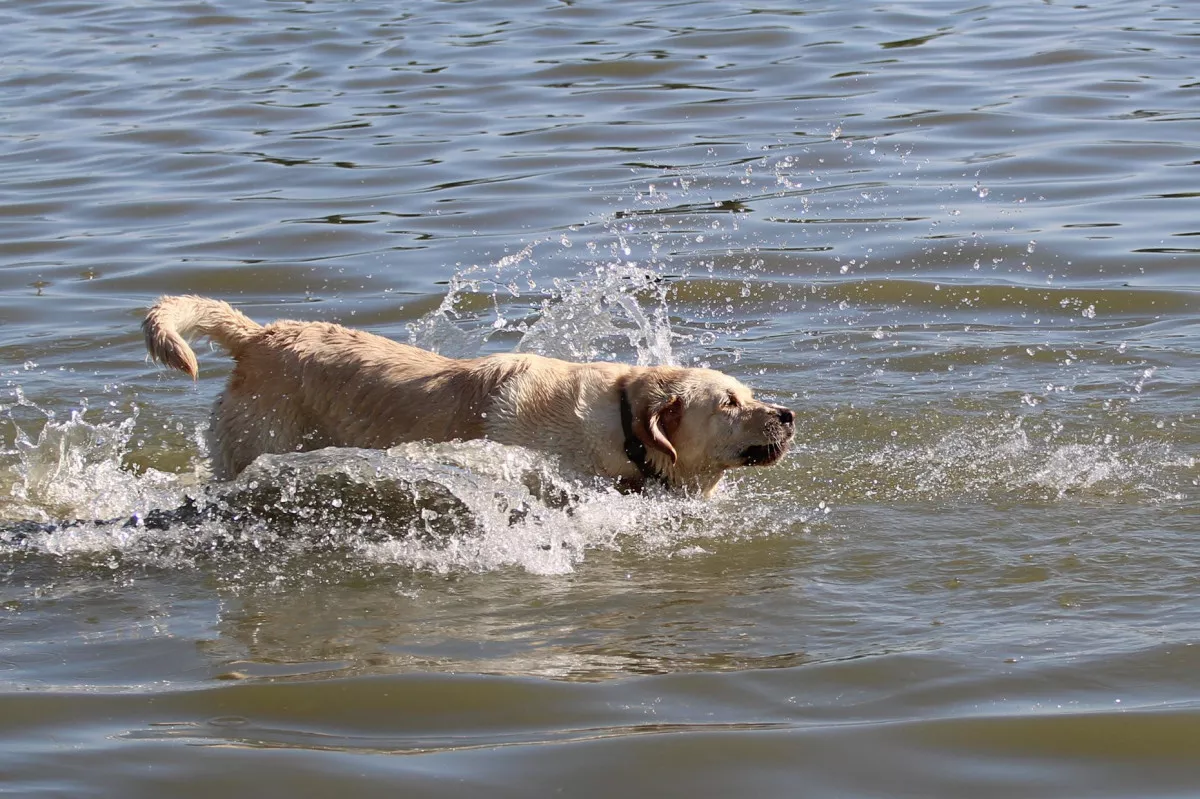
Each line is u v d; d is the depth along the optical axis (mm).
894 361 12750
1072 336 13172
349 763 5953
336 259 15656
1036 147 18453
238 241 16219
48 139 20297
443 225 16609
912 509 9398
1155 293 14062
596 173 18156
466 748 6086
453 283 12992
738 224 16359
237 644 7320
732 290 14641
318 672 6891
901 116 19984
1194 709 6246
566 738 6152
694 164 18344
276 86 23000
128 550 8922
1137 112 19578
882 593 7867
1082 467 10000
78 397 12219
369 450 9258
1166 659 6754
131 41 26641
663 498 9617
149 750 6078
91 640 7422
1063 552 8367
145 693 6680
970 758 5934
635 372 9688
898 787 5746
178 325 9539
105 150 19734
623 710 6426
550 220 16641
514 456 9312
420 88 22562
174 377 12781
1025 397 11617
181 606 7938
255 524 9344
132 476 10508
